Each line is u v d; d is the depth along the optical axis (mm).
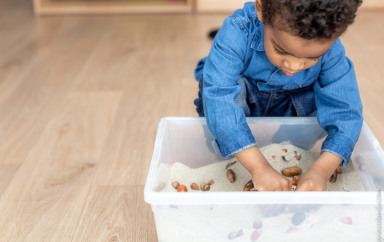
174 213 677
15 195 939
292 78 835
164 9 2348
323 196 635
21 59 1731
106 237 814
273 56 671
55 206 902
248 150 727
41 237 818
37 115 1297
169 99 1390
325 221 679
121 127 1224
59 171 1025
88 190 954
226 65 780
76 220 861
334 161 745
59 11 2330
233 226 687
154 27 2131
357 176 848
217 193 637
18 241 809
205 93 783
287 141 909
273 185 675
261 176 695
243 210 668
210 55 814
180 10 2348
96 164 1054
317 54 624
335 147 745
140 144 1138
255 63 823
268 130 888
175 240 716
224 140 743
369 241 691
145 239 810
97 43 1915
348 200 636
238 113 755
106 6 2355
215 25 2146
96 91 1451
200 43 1896
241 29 788
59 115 1295
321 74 838
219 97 765
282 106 948
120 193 944
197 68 1074
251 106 950
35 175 1011
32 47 1866
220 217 679
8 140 1160
